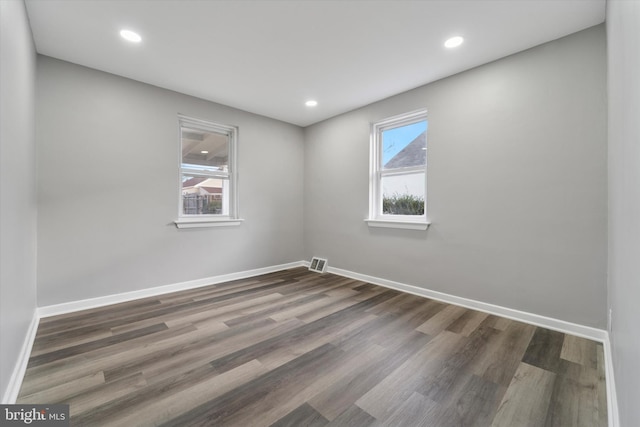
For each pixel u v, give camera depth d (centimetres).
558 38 214
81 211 256
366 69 264
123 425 122
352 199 376
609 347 172
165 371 162
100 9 184
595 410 132
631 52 92
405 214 329
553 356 179
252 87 303
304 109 371
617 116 131
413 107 306
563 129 213
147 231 295
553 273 218
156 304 273
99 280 266
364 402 138
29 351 179
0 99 119
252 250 387
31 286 206
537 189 225
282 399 139
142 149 290
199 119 334
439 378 157
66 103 248
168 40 219
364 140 359
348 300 287
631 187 94
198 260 334
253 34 212
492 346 192
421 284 303
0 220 119
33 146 216
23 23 171
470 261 264
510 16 192
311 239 437
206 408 133
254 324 228
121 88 277
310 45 227
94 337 203
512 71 238
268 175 404
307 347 191
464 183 267
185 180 334
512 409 133
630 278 96
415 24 201
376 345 194
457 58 245
